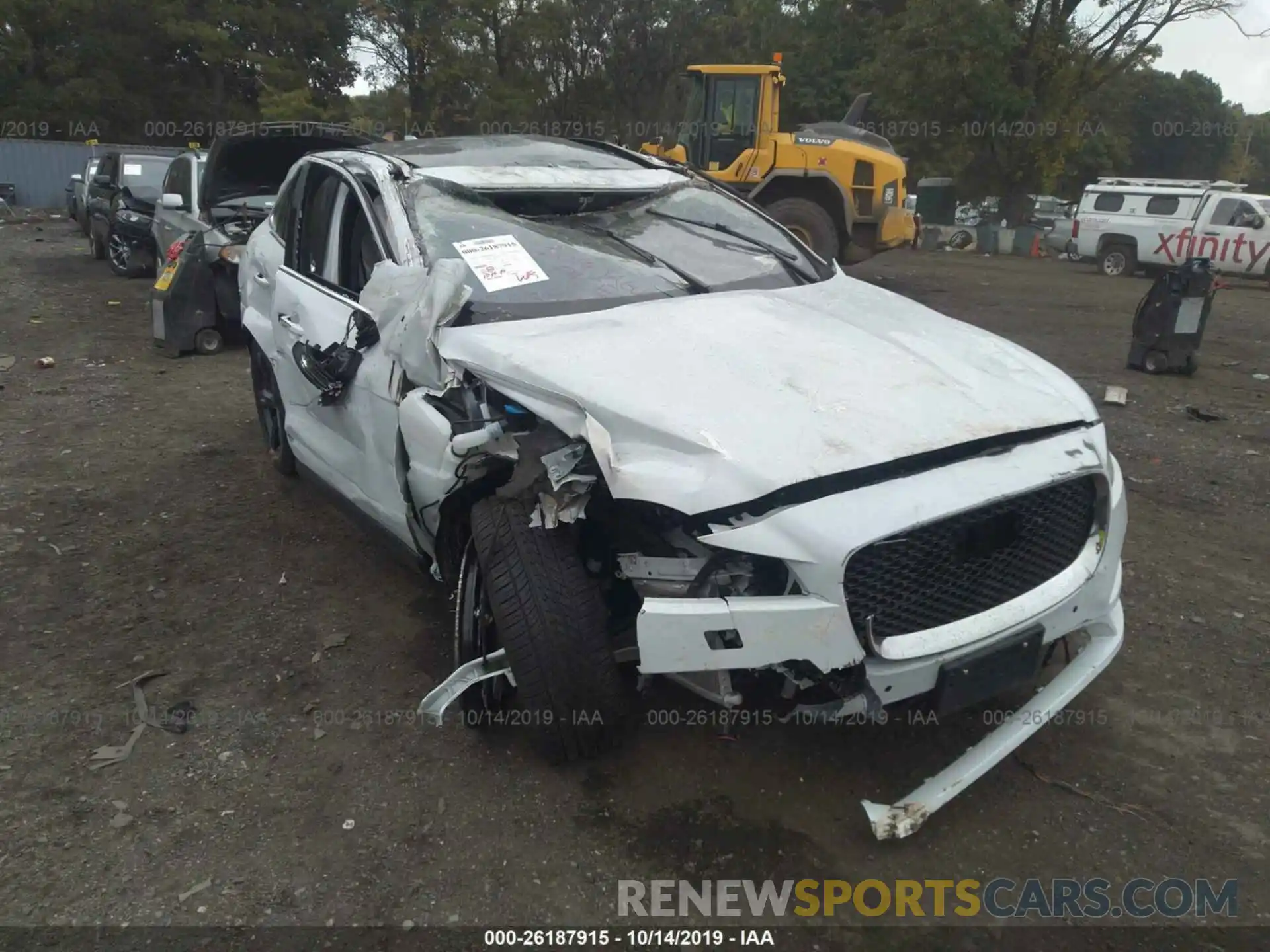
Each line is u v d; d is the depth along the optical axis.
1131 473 5.91
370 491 3.82
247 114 35.66
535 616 2.77
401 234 3.69
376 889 2.60
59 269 14.89
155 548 4.72
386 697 3.49
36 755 3.16
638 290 3.69
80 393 7.51
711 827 2.82
